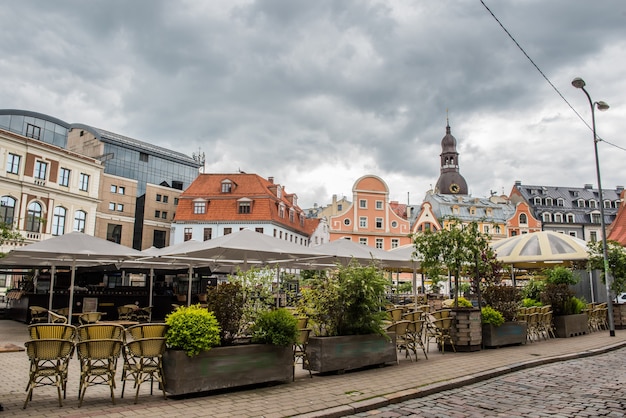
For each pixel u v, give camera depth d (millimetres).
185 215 57219
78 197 46094
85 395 7133
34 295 19359
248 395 7160
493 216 74000
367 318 9352
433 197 76375
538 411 6617
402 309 13617
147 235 66000
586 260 18875
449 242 12508
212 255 15039
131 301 21234
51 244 15242
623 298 25453
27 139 41219
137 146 69938
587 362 11023
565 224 76688
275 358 7848
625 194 52094
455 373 8992
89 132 67750
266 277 8422
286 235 60375
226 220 56062
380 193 65312
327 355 8711
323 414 6203
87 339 7020
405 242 64875
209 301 7746
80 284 27344
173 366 6883
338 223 63969
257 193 57500
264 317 7930
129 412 6152
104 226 60375
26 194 41062
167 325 7020
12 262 18484
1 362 9953
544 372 9688
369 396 7148
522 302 15977
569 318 15688
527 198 78688
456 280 12742
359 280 9367
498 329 12742
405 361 10398
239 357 7438
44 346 6473
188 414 6090
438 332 11961
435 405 6992
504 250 20297
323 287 9438
